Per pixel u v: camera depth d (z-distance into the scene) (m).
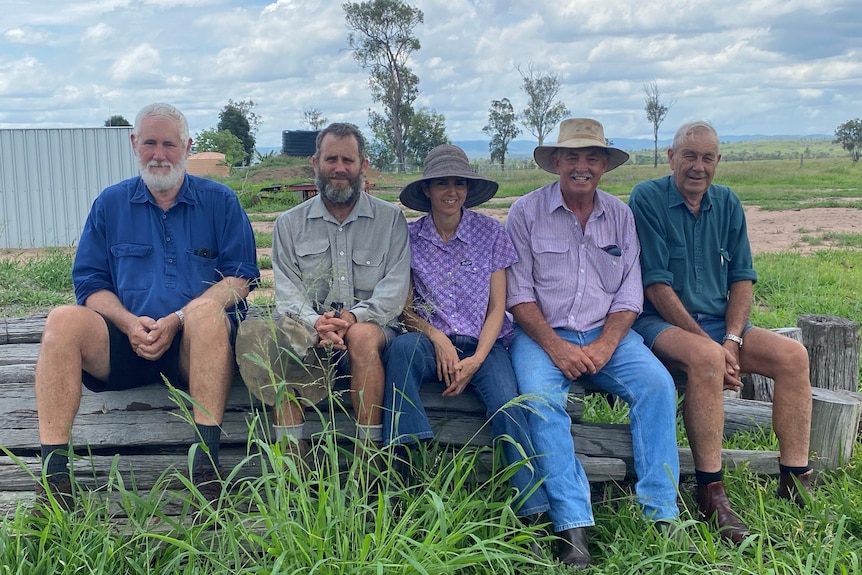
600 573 3.38
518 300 4.30
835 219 21.23
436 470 3.91
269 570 3.05
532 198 4.53
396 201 27.28
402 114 73.31
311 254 4.18
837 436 4.55
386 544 3.14
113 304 3.97
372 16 68.94
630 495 4.10
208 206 4.23
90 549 3.24
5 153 16.67
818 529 3.86
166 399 4.15
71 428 3.57
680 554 3.52
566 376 4.13
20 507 3.41
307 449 4.01
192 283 4.16
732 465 4.46
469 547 3.17
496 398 3.94
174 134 4.05
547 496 3.75
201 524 3.44
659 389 3.97
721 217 4.57
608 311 4.41
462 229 4.32
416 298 4.30
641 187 4.63
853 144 71.19
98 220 4.13
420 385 4.02
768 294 9.59
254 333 3.78
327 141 4.06
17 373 4.45
